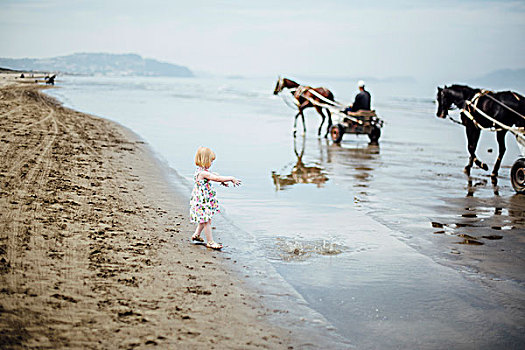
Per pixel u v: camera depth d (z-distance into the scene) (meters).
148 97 45.91
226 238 6.73
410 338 4.12
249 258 5.95
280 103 43.81
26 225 6.10
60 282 4.55
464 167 13.80
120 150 13.35
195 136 18.56
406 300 4.91
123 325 3.87
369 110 18.61
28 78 71.69
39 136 13.87
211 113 30.16
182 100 43.44
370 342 4.02
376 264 5.95
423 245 6.75
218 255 5.96
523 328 4.38
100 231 6.27
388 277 5.53
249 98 51.38
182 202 8.44
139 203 8.03
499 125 11.31
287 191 10.06
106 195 8.24
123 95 47.44
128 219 7.01
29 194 7.62
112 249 5.66
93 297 4.32
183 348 3.62
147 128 20.33
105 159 11.67
